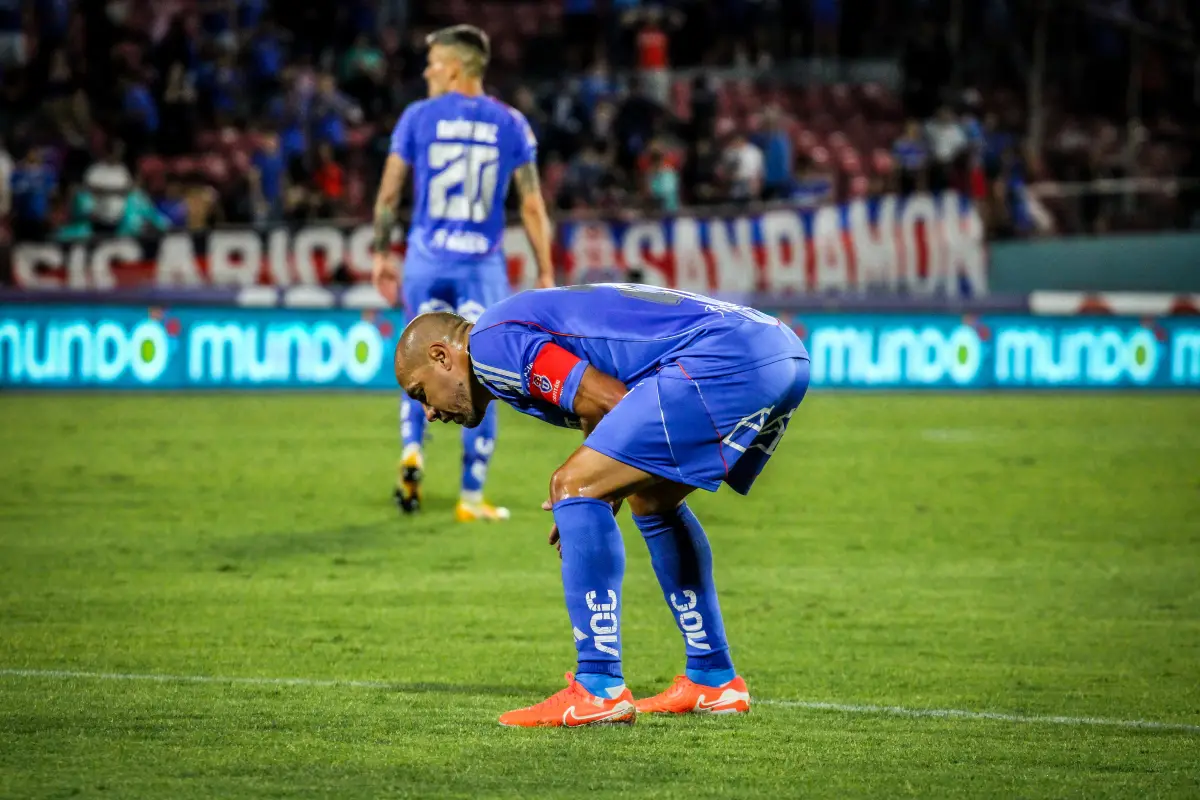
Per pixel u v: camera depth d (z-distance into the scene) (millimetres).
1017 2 80188
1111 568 25734
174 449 38000
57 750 14117
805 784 13320
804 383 15266
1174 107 79438
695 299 14953
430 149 27562
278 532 27609
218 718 15383
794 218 54719
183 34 69312
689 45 80438
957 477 36000
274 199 60156
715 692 15797
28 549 25688
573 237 53094
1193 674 18359
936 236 55844
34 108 67625
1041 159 72500
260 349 49969
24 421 42312
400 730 14945
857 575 24734
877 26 81875
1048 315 54250
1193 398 53812
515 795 12844
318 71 71750
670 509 15445
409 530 27938
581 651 14977
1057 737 15227
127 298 48906
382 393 50594
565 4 78875
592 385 14375
